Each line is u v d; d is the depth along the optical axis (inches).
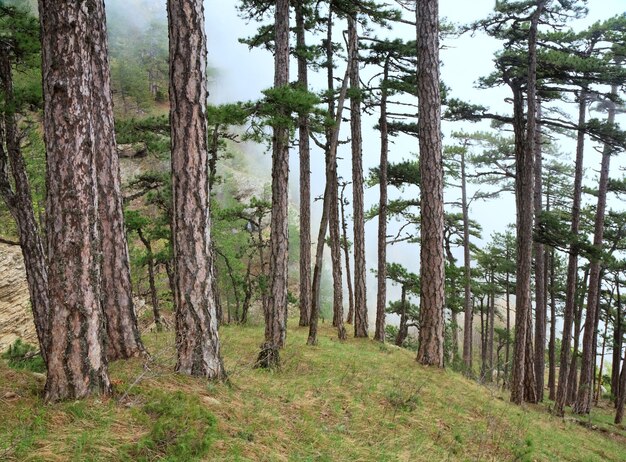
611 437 645.9
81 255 183.8
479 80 676.1
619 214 840.3
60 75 179.6
